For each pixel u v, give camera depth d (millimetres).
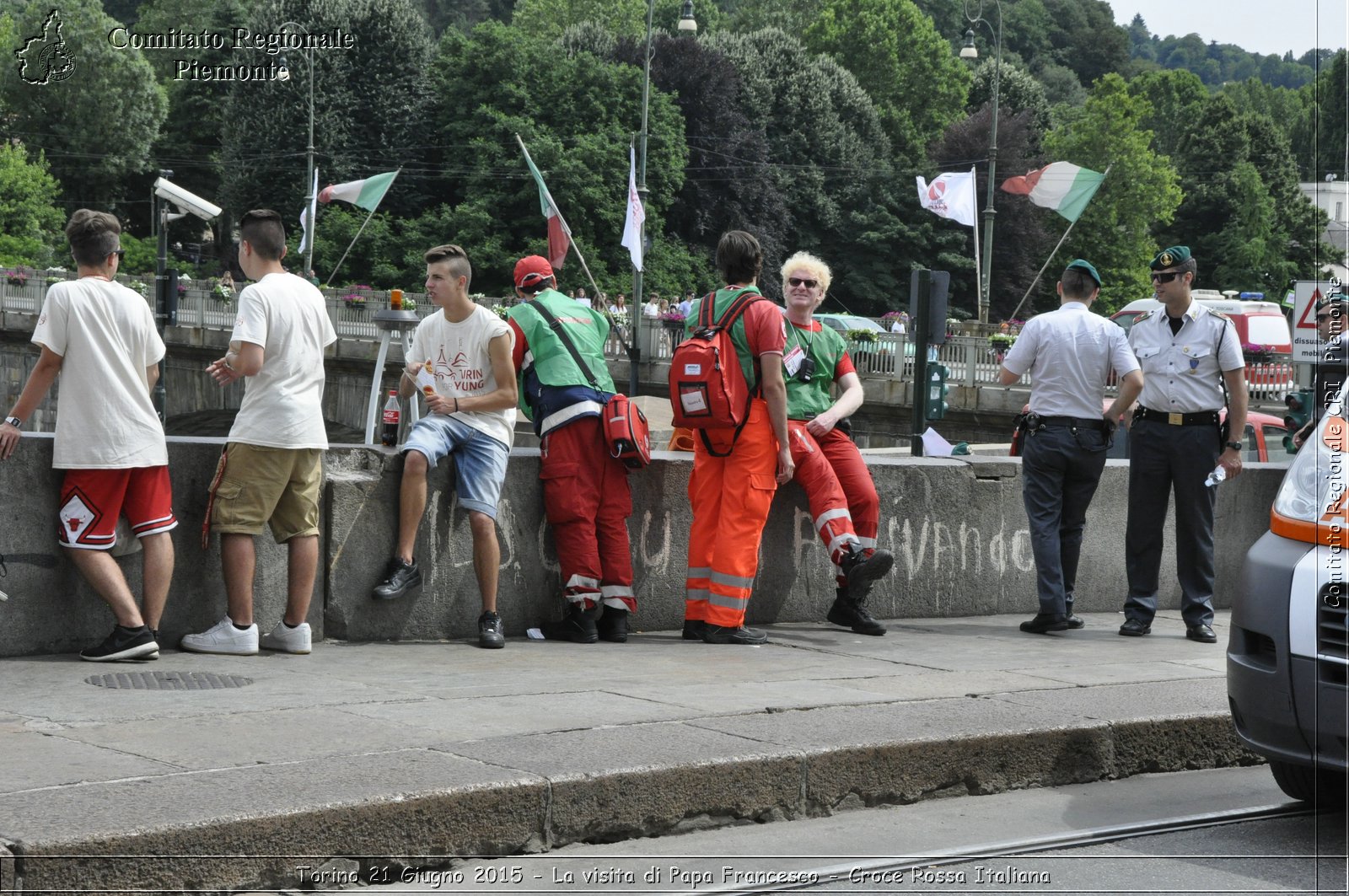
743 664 10875
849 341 56719
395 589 11172
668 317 63062
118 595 9773
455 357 11352
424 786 6773
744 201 130500
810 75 142125
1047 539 13281
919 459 14414
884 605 13859
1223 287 147250
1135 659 11844
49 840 5734
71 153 138000
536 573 12195
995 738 8602
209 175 142875
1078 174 58469
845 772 8023
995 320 134250
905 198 138000
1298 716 7613
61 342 9602
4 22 138750
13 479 9820
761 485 11977
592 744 7758
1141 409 13219
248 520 10266
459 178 122000
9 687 8820
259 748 7340
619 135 122312
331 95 119875
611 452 11844
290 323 10281
